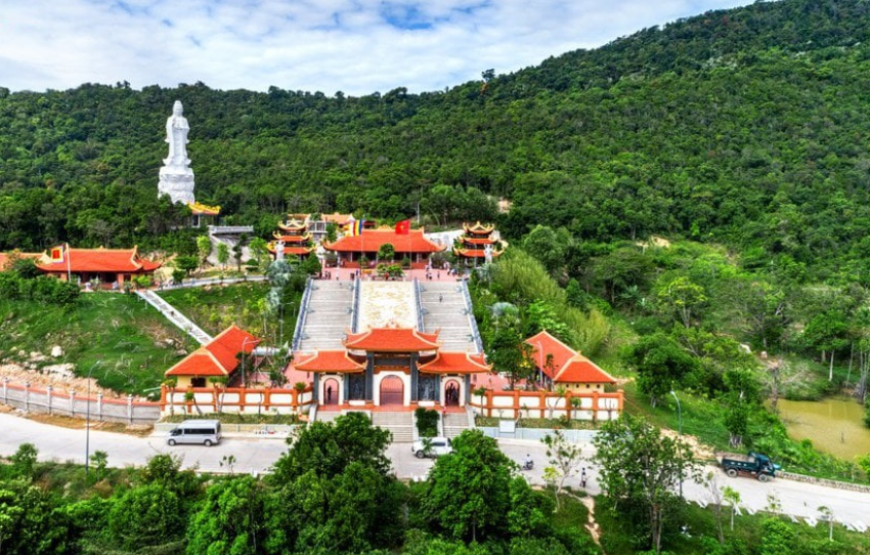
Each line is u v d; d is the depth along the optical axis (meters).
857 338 99.00
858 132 185.25
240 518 41.28
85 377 75.62
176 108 146.50
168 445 59.75
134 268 99.56
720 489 52.22
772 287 114.38
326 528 40.62
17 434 62.81
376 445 48.31
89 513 43.78
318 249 127.75
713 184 171.38
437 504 44.44
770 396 90.38
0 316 87.81
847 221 150.62
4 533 38.59
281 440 61.56
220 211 155.38
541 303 94.44
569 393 67.06
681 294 109.00
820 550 44.09
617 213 153.00
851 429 80.94
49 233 123.06
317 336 83.31
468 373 67.38
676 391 79.94
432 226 148.75
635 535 48.00
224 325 88.44
